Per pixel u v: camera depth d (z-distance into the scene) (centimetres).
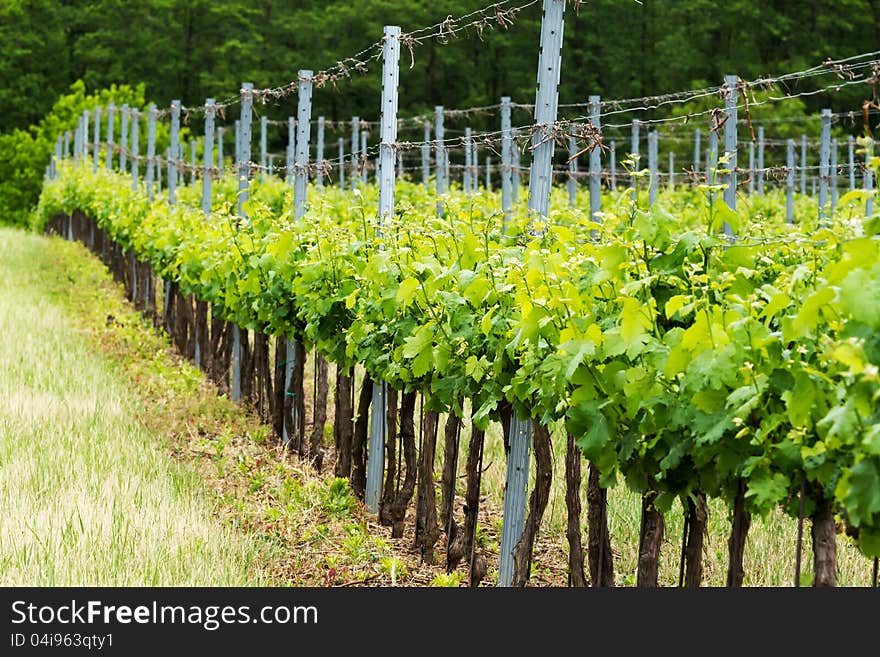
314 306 1392
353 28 8806
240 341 1905
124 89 8400
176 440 1650
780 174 1518
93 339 2447
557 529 1294
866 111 643
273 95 1909
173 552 1070
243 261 1702
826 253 690
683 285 779
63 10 11062
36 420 1592
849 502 572
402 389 1249
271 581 1075
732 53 7475
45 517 1144
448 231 1127
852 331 570
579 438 787
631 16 7731
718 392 673
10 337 2303
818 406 615
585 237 943
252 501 1359
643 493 814
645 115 7456
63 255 4472
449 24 1394
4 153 9156
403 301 1143
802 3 7219
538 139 1071
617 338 734
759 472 660
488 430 1644
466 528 1107
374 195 1973
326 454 1667
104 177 3909
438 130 2906
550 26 1070
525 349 895
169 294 2530
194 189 3869
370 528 1337
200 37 10100
